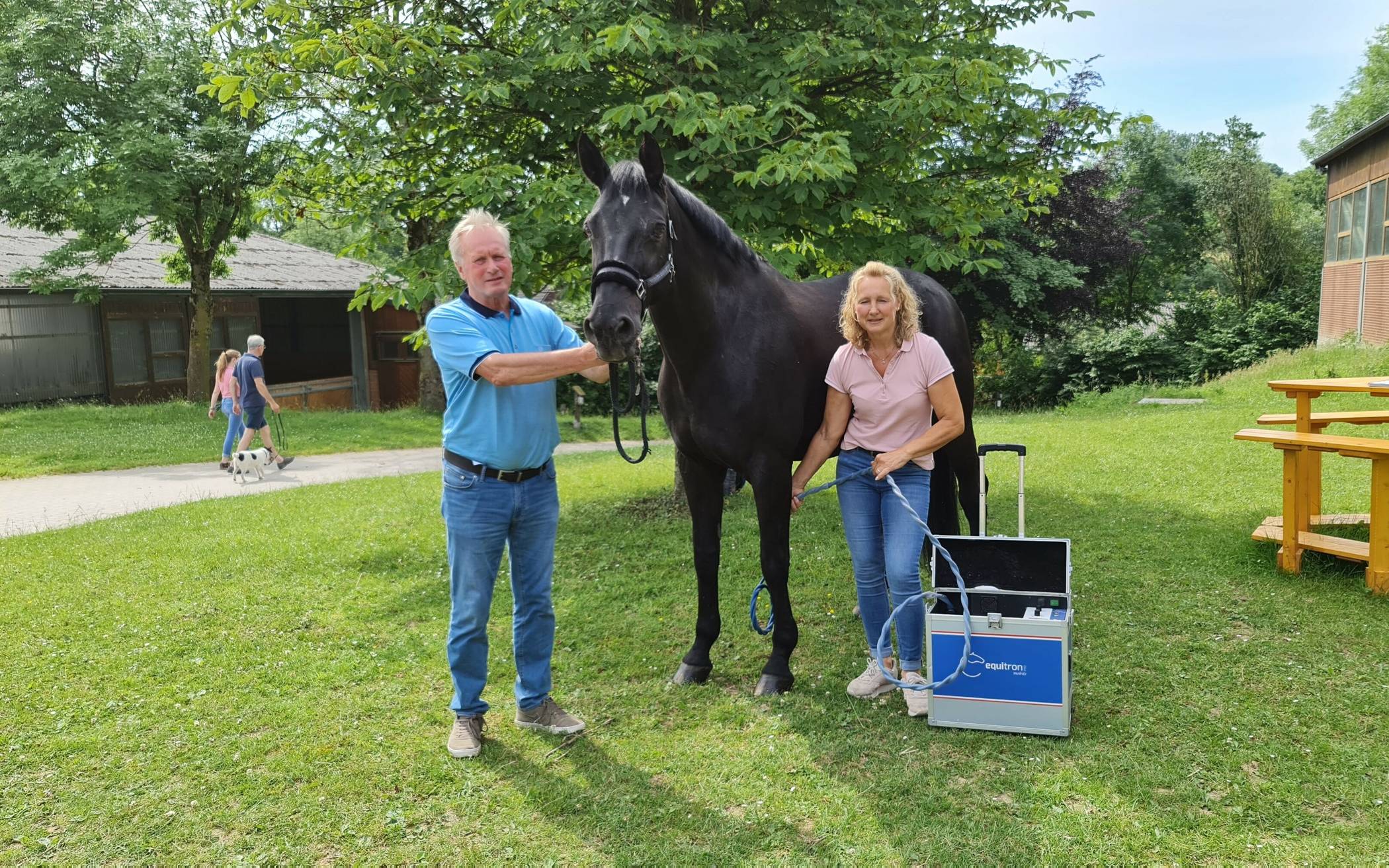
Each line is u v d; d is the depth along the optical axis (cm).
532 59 646
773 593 372
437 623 478
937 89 595
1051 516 632
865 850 261
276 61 629
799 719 345
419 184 739
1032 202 808
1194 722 325
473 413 312
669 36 566
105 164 1435
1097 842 258
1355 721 319
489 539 319
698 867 257
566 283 793
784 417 365
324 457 1316
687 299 337
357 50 602
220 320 2127
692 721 350
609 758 323
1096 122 697
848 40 612
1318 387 484
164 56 1477
